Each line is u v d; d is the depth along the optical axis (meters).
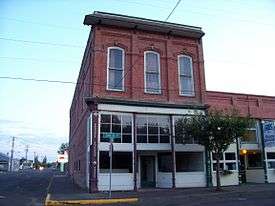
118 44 26.61
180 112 27.14
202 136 23.89
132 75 26.53
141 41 27.39
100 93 25.41
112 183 24.38
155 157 27.06
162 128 26.64
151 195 21.38
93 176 23.91
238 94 30.48
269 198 18.42
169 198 19.72
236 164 29.12
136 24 26.97
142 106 26.08
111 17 26.27
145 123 26.20
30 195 22.50
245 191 22.44
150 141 26.06
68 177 51.03
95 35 26.06
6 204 17.80
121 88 26.11
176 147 26.66
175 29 28.09
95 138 24.31
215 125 23.41
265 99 31.75
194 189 24.72
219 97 29.62
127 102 25.59
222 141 23.69
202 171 27.25
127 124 25.62
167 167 26.97
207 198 19.28
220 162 28.44
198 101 28.27
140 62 26.98
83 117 30.91
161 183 26.69
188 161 27.12
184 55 28.70
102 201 18.89
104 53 26.09
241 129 23.66
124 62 26.55
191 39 29.06
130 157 25.27
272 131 30.55
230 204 16.30
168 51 28.00
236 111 25.41
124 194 22.25
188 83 28.42
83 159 29.12
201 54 29.11
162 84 27.36
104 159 24.52
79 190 26.09
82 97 33.22
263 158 30.36
